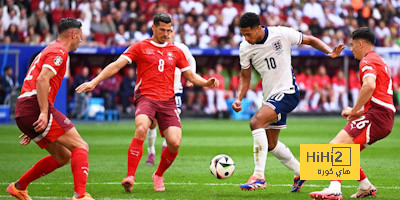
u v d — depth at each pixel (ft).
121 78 225.35
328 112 241.35
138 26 226.17
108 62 217.97
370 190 59.21
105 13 232.73
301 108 241.55
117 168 85.81
